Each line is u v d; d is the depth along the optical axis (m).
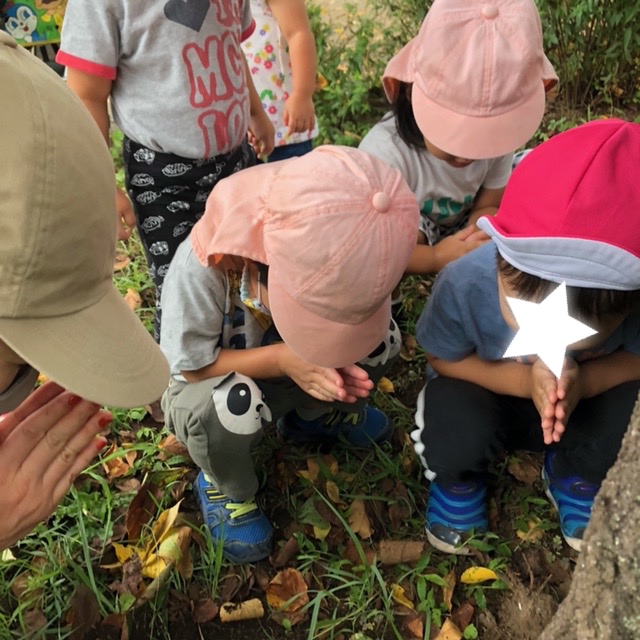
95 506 1.91
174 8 1.98
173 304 1.67
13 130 0.89
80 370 1.02
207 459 1.70
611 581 1.06
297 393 1.91
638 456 1.01
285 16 2.57
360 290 1.33
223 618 1.73
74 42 1.98
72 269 0.99
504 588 1.79
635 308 1.64
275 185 1.41
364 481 2.02
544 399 1.61
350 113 3.61
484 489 1.92
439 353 1.83
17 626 1.68
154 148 2.12
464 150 2.00
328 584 1.81
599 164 1.31
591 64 3.51
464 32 1.98
